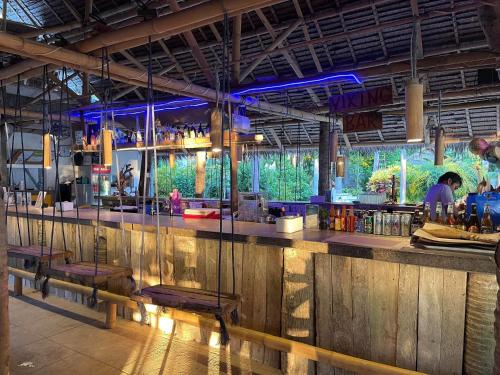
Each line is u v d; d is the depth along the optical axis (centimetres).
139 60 744
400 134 915
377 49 615
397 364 260
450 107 703
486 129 800
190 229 350
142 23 279
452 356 242
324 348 290
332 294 286
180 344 358
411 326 255
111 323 393
